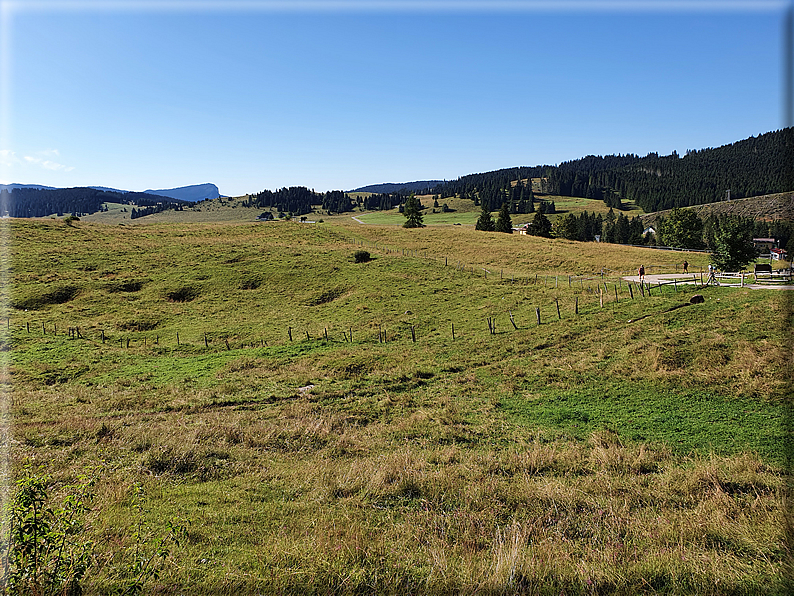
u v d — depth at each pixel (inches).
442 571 269.3
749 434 557.0
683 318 1080.2
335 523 341.1
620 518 342.0
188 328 1545.3
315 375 993.5
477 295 1728.6
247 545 309.6
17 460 462.6
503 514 361.1
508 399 785.6
